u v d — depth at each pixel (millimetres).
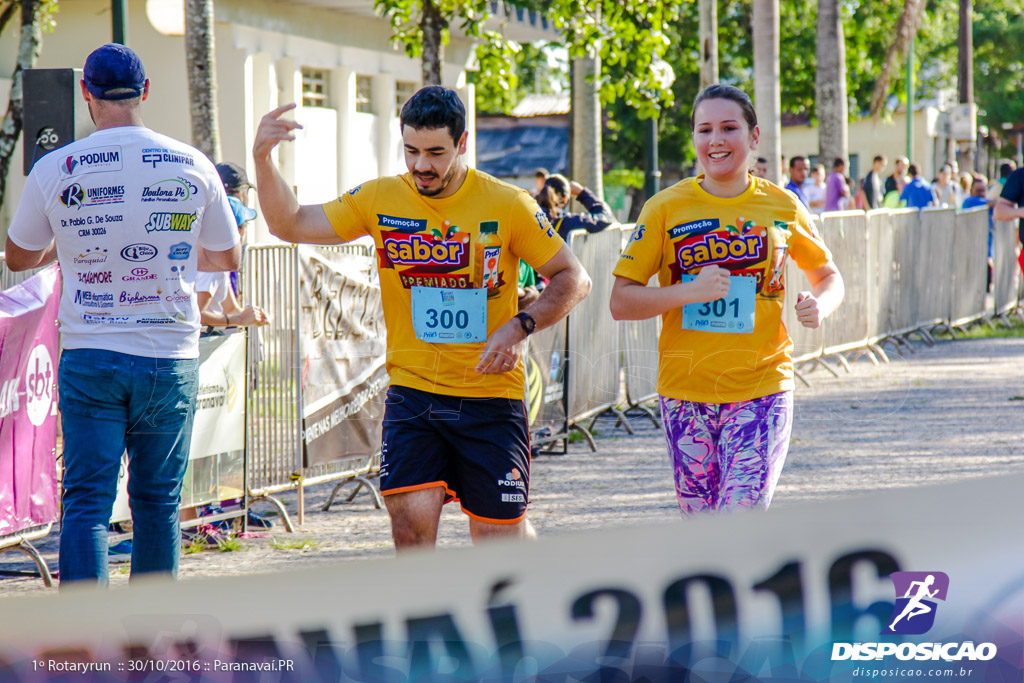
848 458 13133
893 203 39375
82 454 6867
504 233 6461
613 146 72062
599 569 1889
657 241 6852
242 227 11070
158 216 6895
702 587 1871
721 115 6656
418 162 6266
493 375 6488
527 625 1883
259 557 10047
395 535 6512
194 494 10312
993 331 28453
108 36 32188
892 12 62438
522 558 1913
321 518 11797
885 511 1891
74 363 6867
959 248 27516
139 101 7039
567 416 14508
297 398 11391
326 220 6660
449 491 6699
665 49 24984
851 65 64312
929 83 86938
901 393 15891
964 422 15547
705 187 6859
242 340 10734
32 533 9477
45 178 6809
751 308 6656
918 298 24828
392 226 6492
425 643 1884
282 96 33219
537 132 80500
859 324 20922
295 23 34031
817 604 1863
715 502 6879
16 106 26375
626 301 6668
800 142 86000
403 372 6586
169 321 7008
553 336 14188
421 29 24703
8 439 9031
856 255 20953
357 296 12047
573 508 11375
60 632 1887
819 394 15578
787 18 69188
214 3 30078
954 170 46062
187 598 1901
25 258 7027
